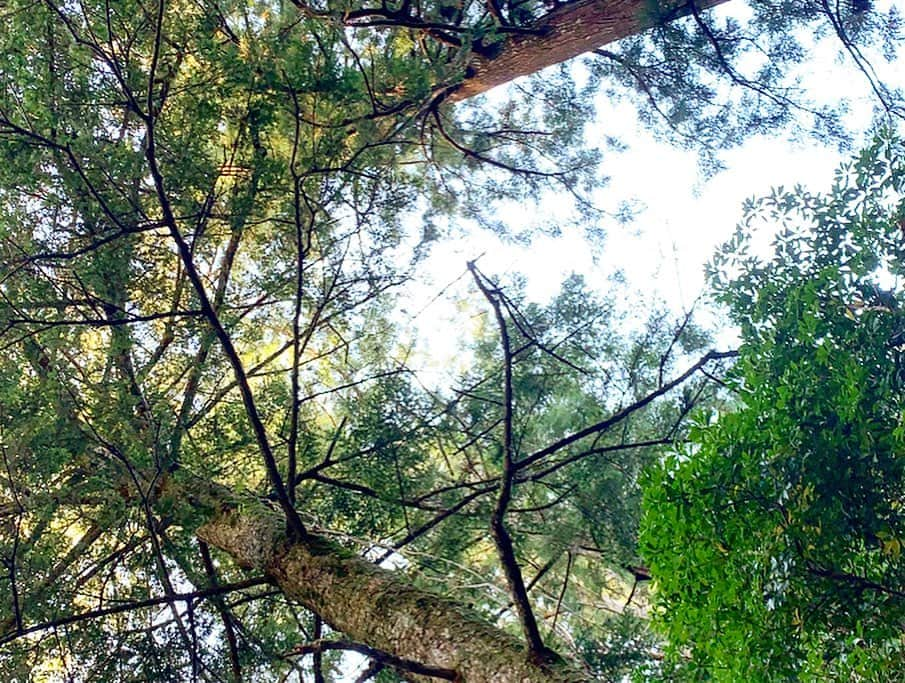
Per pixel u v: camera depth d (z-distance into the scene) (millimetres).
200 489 4129
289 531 3719
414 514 4742
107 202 3480
